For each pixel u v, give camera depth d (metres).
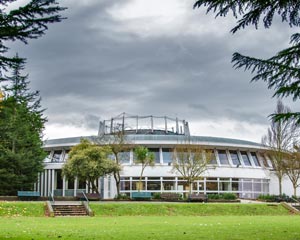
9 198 47.25
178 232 19.81
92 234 18.47
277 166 64.81
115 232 19.62
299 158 62.34
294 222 28.00
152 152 65.50
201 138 69.69
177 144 64.19
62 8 11.01
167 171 65.25
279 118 12.02
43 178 68.81
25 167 56.94
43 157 60.31
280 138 63.22
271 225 24.89
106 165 50.34
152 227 23.02
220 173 67.25
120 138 58.00
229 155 70.00
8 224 24.80
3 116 14.38
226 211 40.06
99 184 64.56
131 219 31.14
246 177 69.00
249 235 18.47
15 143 57.59
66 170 51.25
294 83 11.82
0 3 10.61
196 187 65.81
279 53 11.74
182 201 51.00
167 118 77.25
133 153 66.38
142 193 50.78
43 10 10.81
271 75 11.91
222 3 11.02
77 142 69.69
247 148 71.62
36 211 35.53
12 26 10.80
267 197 59.28
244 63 11.91
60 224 25.11
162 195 52.84
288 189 72.69
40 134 67.88
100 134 66.75
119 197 52.22
